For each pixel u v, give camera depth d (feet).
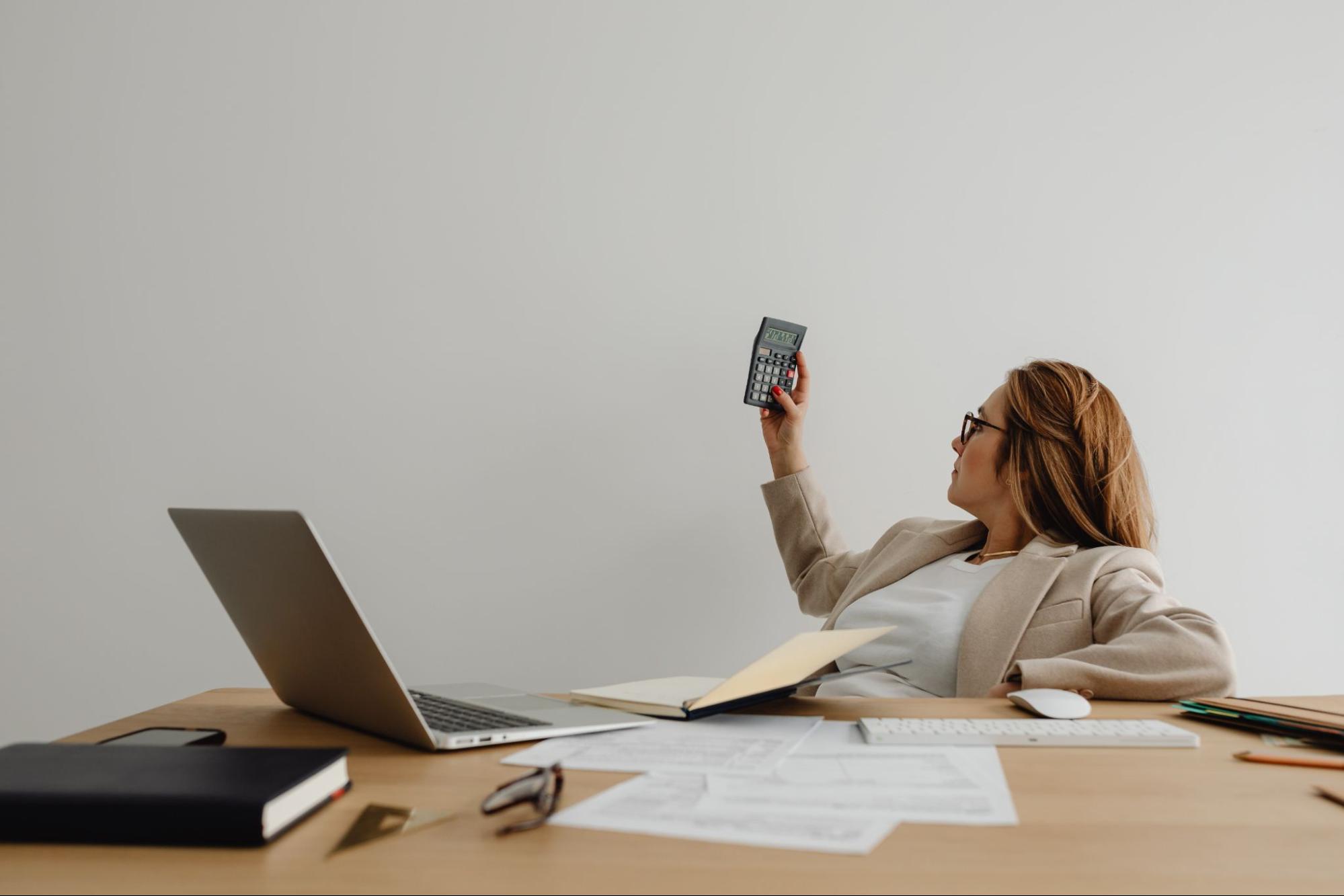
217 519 2.63
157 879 1.53
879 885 1.51
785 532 5.75
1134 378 5.88
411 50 6.21
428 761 2.34
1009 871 1.57
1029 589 4.39
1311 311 5.80
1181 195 5.87
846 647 3.15
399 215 6.18
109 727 2.87
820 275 6.02
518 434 6.10
